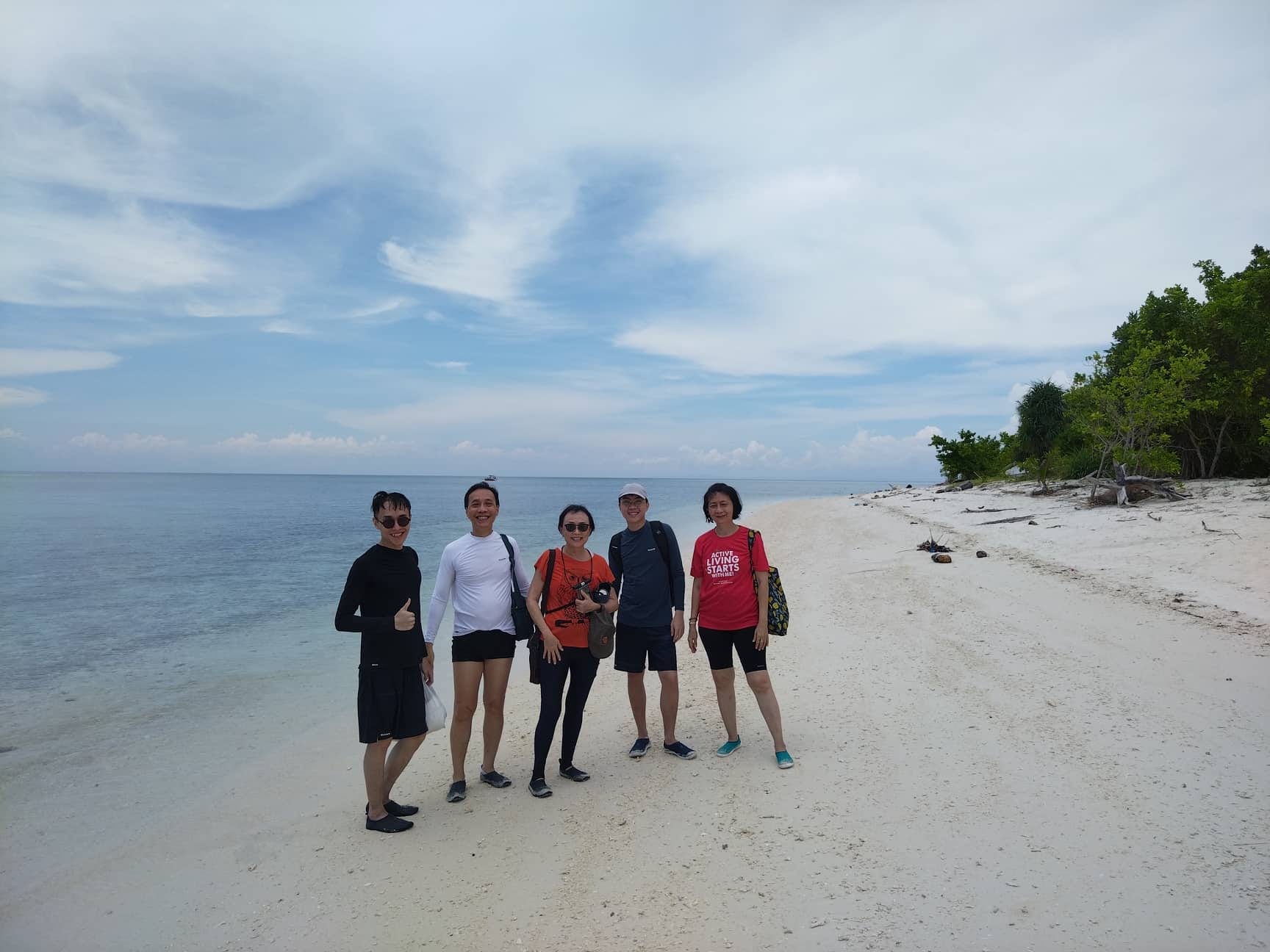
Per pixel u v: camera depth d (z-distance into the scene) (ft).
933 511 78.02
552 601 15.93
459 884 12.05
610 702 22.48
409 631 14.19
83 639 33.09
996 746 16.15
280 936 10.89
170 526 104.47
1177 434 69.82
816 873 11.50
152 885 12.61
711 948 9.83
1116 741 15.84
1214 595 27.73
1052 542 44.19
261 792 16.71
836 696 20.58
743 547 16.52
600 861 12.46
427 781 16.89
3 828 14.98
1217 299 64.80
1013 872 11.10
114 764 18.52
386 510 13.79
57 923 11.53
